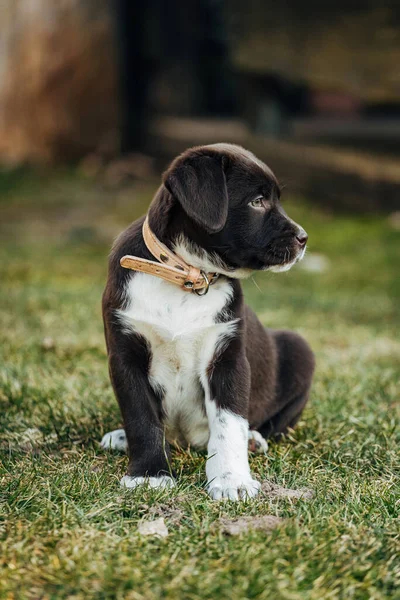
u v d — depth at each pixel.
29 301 12.09
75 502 5.01
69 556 4.30
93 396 7.33
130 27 24.16
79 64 23.42
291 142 21.00
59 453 6.09
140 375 5.66
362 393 7.91
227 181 5.81
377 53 18.44
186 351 5.69
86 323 10.82
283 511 4.95
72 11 23.17
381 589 4.18
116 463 5.86
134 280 5.64
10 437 6.36
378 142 20.14
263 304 13.10
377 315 12.98
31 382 7.84
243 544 4.44
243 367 5.71
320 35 19.27
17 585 4.07
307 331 11.24
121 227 19.52
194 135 22.59
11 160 23.89
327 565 4.30
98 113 23.83
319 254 17.27
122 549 4.39
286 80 19.78
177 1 24.23
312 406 7.44
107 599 3.97
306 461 5.95
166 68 24.62
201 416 5.98
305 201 20.25
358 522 4.86
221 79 25.34
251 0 20.41
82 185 22.44
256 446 6.27
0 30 23.44
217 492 5.30
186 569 4.19
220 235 5.73
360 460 6.07
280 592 4.02
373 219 18.97
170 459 5.64
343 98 22.34
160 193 5.78
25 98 23.58
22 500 4.97
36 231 19.06
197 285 5.62
